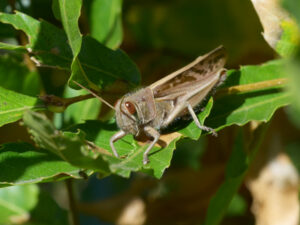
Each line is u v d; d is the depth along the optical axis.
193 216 0.48
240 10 0.48
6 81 0.40
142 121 0.34
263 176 0.45
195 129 0.34
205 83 0.34
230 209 0.48
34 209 0.42
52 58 0.35
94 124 0.35
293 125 0.45
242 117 0.35
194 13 0.49
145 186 0.48
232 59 0.49
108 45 0.38
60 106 0.34
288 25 0.33
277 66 0.36
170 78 0.35
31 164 0.32
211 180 0.48
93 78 0.35
